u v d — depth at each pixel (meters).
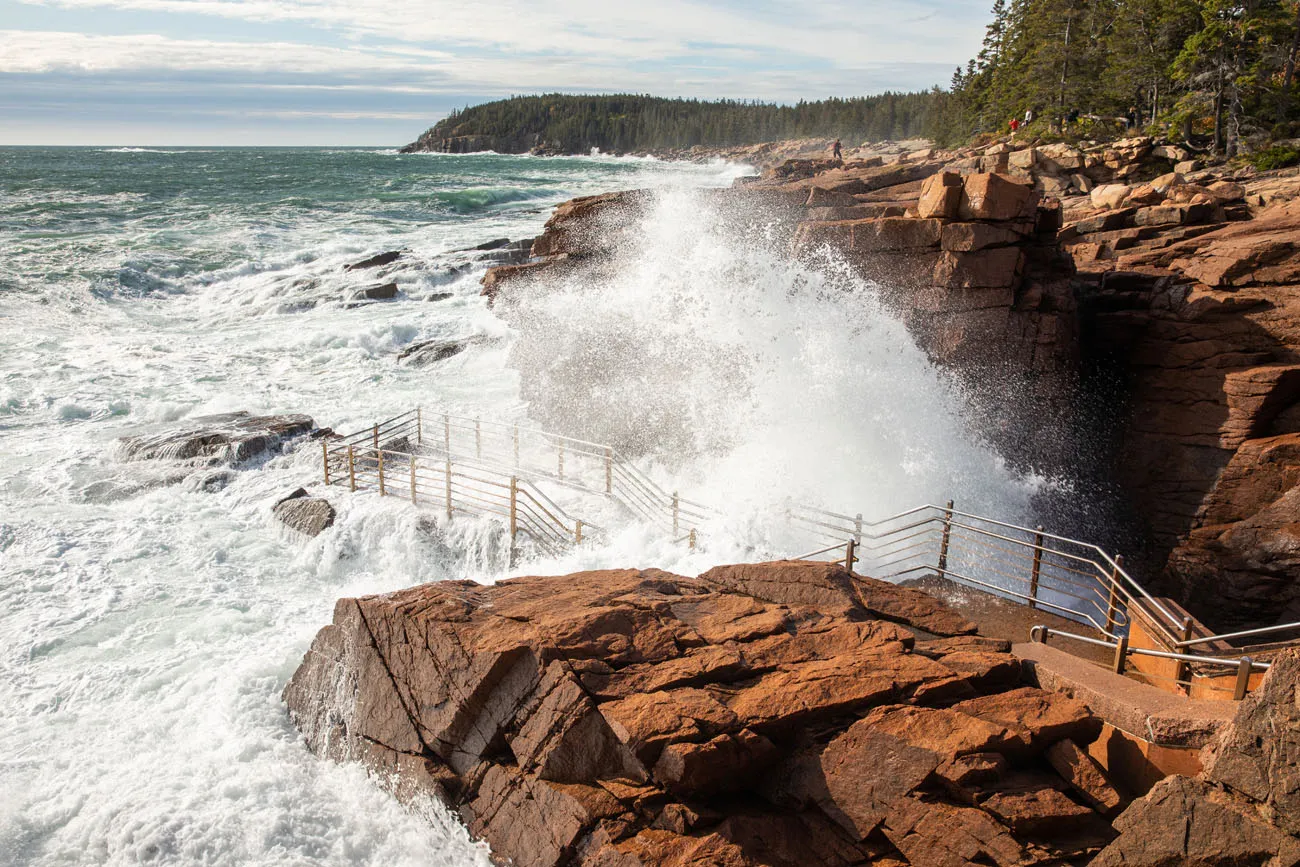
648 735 6.46
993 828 5.75
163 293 38.34
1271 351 17.77
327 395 23.78
